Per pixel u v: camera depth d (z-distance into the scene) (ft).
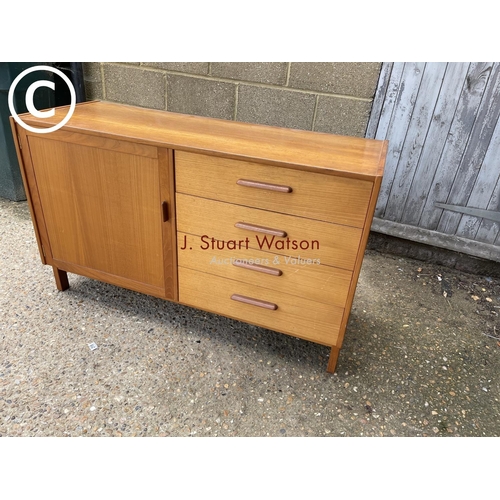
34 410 4.84
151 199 5.29
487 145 6.99
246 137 5.38
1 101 8.18
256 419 4.93
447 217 7.78
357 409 5.12
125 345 5.82
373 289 7.37
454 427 4.96
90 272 6.25
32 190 5.92
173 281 5.77
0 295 6.53
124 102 8.82
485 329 6.59
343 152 4.97
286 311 5.35
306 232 4.75
